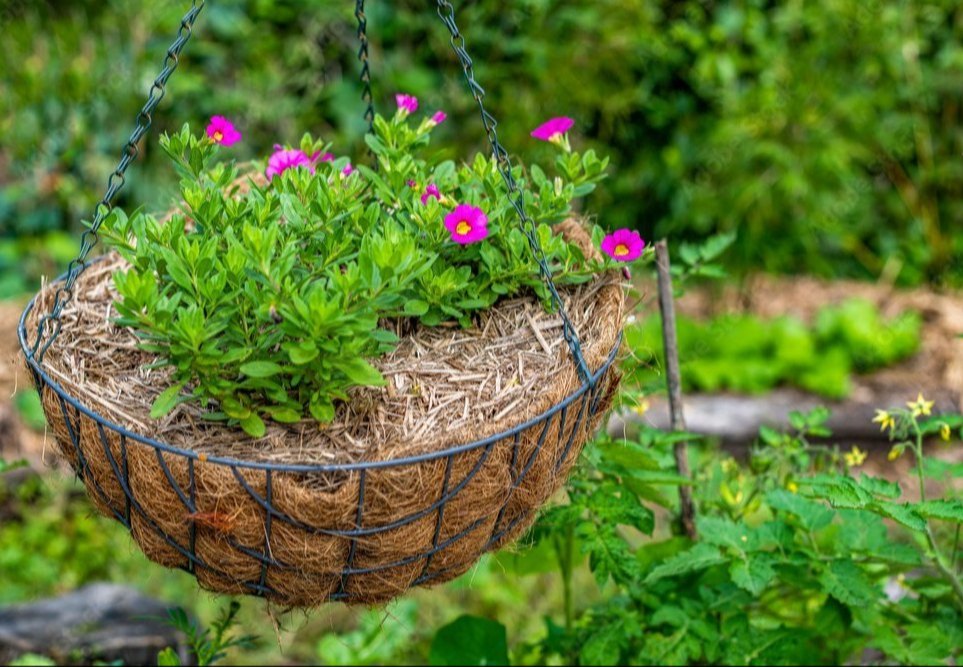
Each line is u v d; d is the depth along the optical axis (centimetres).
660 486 271
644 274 324
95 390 183
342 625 343
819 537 263
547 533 248
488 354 193
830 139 519
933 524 294
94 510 199
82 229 504
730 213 520
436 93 492
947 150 547
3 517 391
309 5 477
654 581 239
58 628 307
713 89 525
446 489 172
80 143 485
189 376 173
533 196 214
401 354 192
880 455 454
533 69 483
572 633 265
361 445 175
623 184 529
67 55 483
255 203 194
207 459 165
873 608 242
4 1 486
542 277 199
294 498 166
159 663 254
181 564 183
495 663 267
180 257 175
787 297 544
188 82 467
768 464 271
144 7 478
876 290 550
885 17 517
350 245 192
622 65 501
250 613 349
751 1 520
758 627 265
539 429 178
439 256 202
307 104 487
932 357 496
